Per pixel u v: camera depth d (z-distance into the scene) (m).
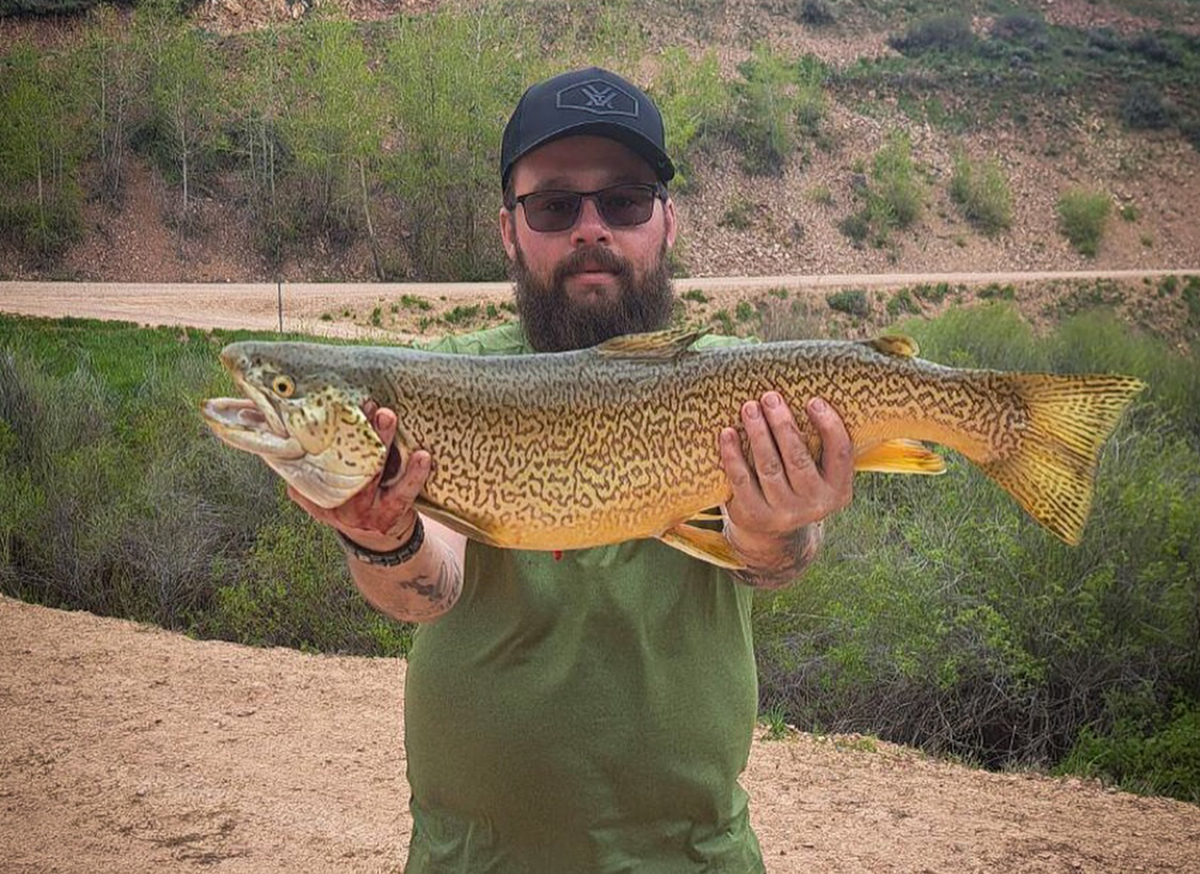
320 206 54.38
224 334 28.80
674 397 2.57
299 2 70.25
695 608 2.79
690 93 65.56
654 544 2.78
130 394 16.08
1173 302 59.59
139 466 12.20
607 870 2.79
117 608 10.73
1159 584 8.91
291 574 9.84
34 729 7.13
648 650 2.75
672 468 2.58
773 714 8.00
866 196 68.69
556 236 2.89
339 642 9.53
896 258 66.75
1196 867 5.84
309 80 54.91
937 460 2.74
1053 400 2.66
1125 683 8.48
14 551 11.48
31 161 50.31
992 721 8.34
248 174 54.16
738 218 64.81
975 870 5.68
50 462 12.56
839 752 7.44
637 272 2.92
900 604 8.60
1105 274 62.28
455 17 56.84
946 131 76.94
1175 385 17.05
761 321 24.64
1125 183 77.44
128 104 54.31
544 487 2.56
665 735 2.76
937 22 83.62
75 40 65.31
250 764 6.74
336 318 37.69
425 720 2.85
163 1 58.12
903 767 7.25
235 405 2.53
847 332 47.66
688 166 65.50
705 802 2.82
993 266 68.75
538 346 2.98
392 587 2.58
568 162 2.88
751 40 79.06
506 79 55.50
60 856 5.55
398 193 54.47
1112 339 20.28
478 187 53.59
